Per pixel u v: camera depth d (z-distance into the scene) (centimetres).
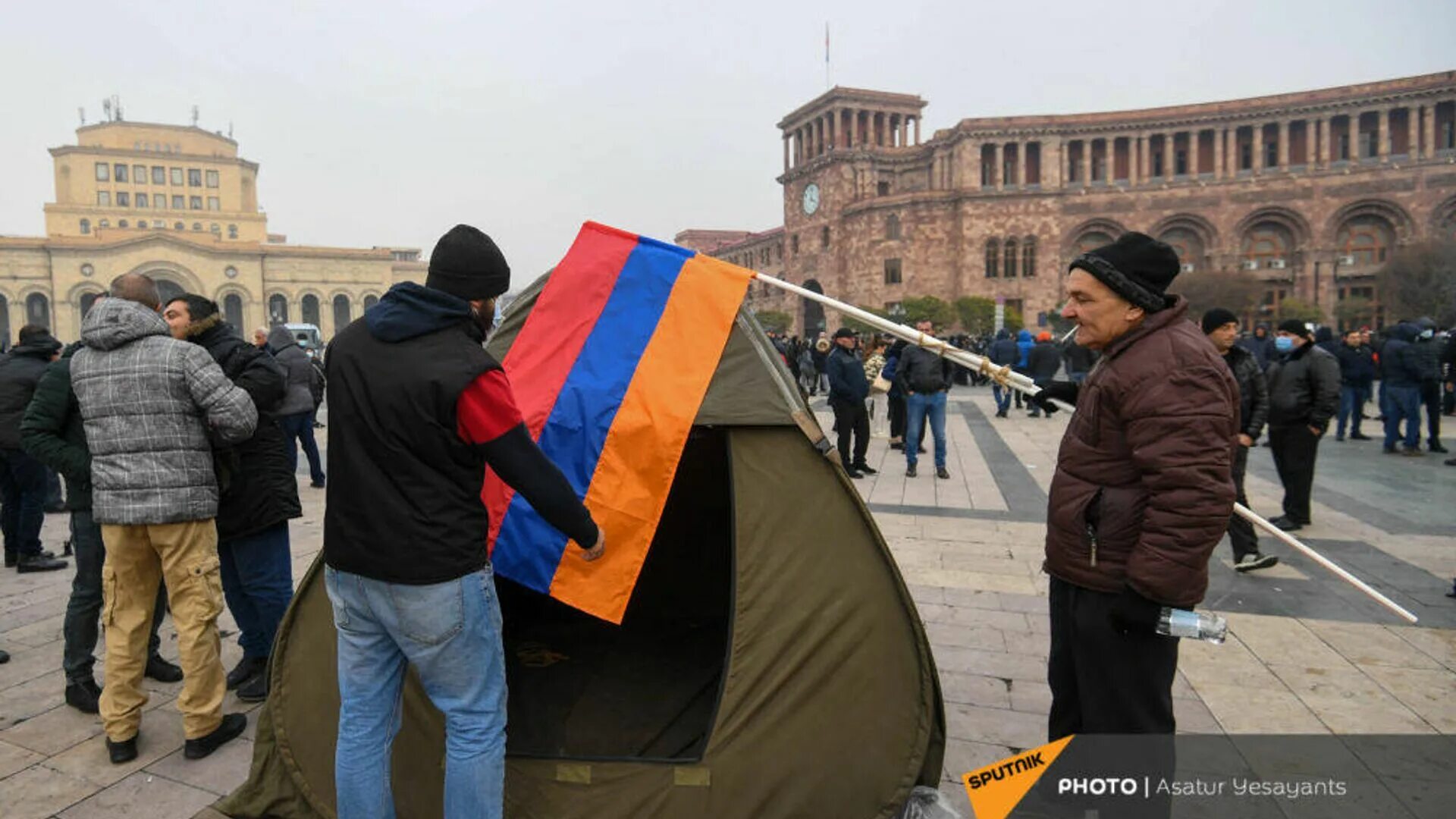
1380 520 673
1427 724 326
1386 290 3891
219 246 6538
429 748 245
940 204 5097
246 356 352
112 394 286
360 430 197
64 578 539
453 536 198
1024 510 730
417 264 7569
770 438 265
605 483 266
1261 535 629
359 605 205
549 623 394
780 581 253
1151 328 216
